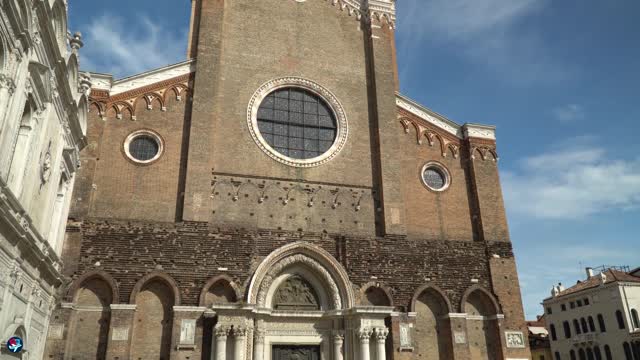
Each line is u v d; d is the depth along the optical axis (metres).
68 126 23.69
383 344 29.03
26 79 17.36
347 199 32.94
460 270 32.62
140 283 27.33
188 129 31.78
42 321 22.70
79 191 28.19
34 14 17.39
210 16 34.28
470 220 34.72
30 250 18.80
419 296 31.81
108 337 26.05
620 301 67.31
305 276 30.91
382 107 35.50
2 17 14.91
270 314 28.88
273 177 32.03
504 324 31.84
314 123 34.84
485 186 35.34
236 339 27.16
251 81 34.12
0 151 15.42
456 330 31.06
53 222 23.86
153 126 31.30
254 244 29.80
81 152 28.98
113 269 27.27
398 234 32.31
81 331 26.36
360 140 34.91
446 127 36.84
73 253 26.88
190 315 27.41
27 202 18.70
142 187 29.81
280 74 35.00
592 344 71.00
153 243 28.28
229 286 28.73
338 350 29.33
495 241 33.94
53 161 21.77
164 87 32.34
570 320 75.62
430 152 35.91
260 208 31.09
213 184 30.78
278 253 29.81
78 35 23.39
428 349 30.88
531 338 84.44
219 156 31.56
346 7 38.44
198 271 28.36
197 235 29.05
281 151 33.47
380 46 37.44
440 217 34.16
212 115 31.86
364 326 28.95
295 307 30.17
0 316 16.70
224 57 34.12
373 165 34.47
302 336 29.61
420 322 31.36
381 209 33.03
